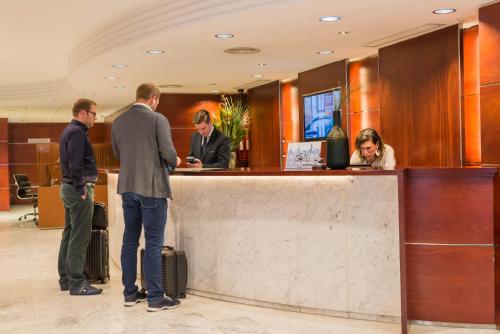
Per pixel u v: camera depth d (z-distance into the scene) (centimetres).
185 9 607
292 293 449
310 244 440
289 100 1055
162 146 450
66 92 1239
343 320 423
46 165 1109
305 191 441
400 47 729
